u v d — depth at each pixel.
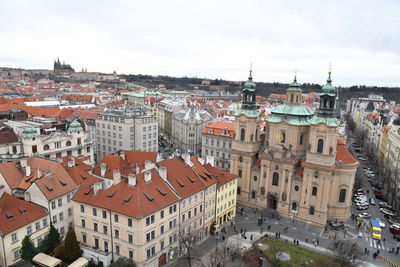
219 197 96.19
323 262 77.88
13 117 149.75
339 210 103.38
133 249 70.50
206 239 90.44
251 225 100.38
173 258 79.44
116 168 100.88
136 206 70.00
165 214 75.50
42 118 158.38
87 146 123.38
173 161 89.25
